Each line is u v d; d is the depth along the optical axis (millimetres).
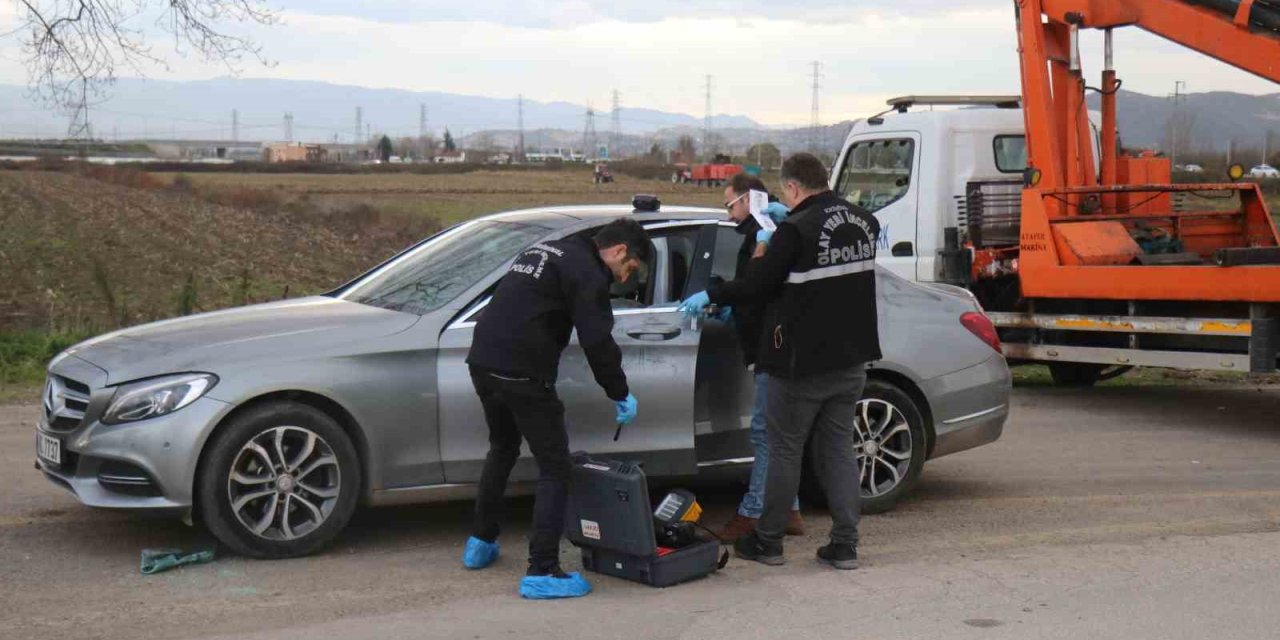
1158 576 5816
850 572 5867
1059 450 9078
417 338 5977
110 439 5562
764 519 5930
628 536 5539
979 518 6980
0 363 11883
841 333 5645
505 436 5633
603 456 6242
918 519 6949
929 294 7324
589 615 5160
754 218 6332
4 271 23078
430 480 6023
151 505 5527
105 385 5652
